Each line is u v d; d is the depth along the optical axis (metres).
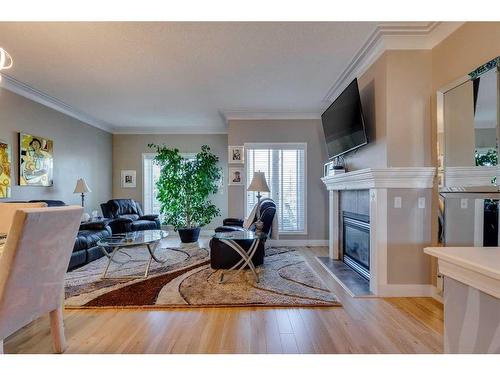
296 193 5.85
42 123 4.81
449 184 2.68
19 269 1.56
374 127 3.30
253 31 2.83
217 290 3.12
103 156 6.86
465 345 1.01
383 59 3.07
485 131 2.28
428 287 3.00
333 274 3.76
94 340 2.15
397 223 3.00
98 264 4.18
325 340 2.14
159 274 3.69
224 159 7.31
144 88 4.42
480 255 1.04
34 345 2.09
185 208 6.27
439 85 2.86
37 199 4.67
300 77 4.00
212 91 4.57
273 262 4.34
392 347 2.04
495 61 2.16
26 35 2.88
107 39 2.97
